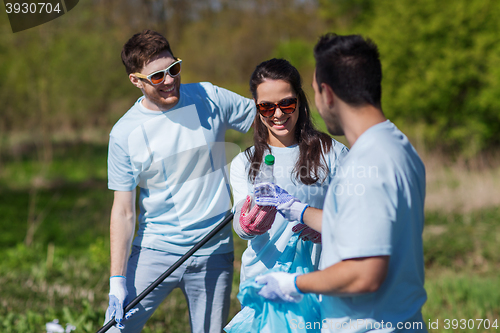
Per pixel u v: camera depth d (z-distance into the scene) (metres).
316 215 2.01
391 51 11.12
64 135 16.08
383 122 1.67
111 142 2.66
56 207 9.95
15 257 6.46
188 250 2.70
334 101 1.70
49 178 12.84
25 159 14.59
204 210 2.71
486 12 10.51
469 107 10.58
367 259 1.51
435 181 8.87
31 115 15.27
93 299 4.71
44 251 7.02
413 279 1.66
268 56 27.67
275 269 2.26
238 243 6.80
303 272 2.30
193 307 2.82
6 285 5.25
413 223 1.62
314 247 2.34
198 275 2.74
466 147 10.50
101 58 15.41
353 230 1.52
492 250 6.17
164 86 2.52
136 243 2.79
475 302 4.59
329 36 1.71
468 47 10.61
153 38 2.53
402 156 1.62
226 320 2.84
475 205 7.64
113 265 2.61
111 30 15.40
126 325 2.66
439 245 6.37
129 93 16.30
